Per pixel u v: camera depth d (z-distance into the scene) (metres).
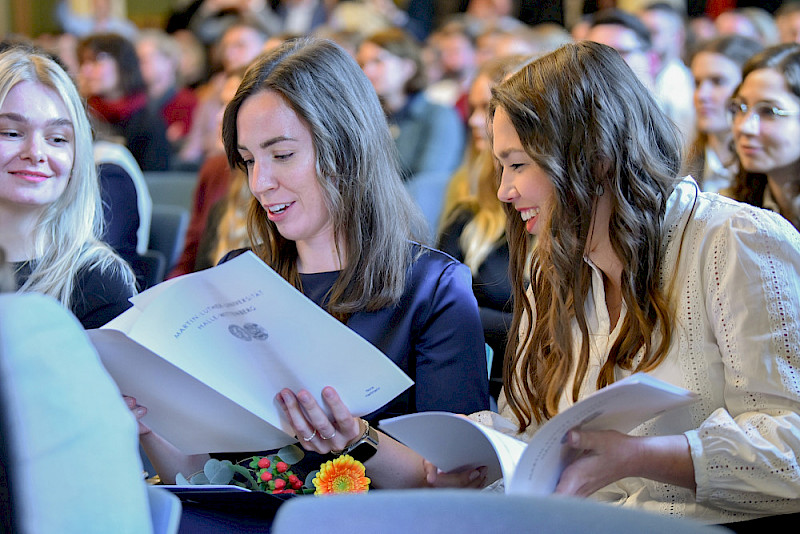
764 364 2.14
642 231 2.25
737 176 3.86
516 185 2.32
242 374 2.18
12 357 1.35
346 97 2.57
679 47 7.21
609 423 2.00
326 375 2.18
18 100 2.76
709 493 2.10
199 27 10.70
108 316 2.89
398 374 2.14
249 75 2.55
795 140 3.61
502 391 2.76
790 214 3.71
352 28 9.19
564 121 2.23
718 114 4.73
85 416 1.43
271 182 2.51
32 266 2.88
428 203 5.95
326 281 2.65
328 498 1.57
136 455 1.54
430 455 2.19
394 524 1.55
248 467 2.53
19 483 1.34
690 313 2.25
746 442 2.05
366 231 2.61
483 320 3.80
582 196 2.23
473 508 1.54
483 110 4.77
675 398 1.85
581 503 1.52
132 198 4.78
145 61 9.15
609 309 2.40
